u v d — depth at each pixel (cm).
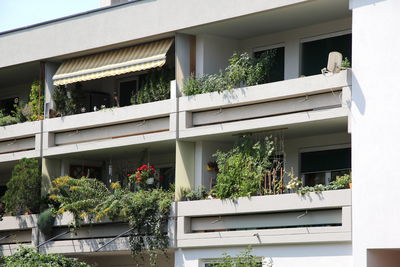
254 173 2758
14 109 3859
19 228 3366
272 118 2736
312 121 2647
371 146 2488
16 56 3475
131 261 3269
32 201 3353
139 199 2938
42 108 3438
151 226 2925
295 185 2655
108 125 3180
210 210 2820
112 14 3156
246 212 2733
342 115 2572
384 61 2486
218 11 2852
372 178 2473
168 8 2988
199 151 2977
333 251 2541
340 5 2688
